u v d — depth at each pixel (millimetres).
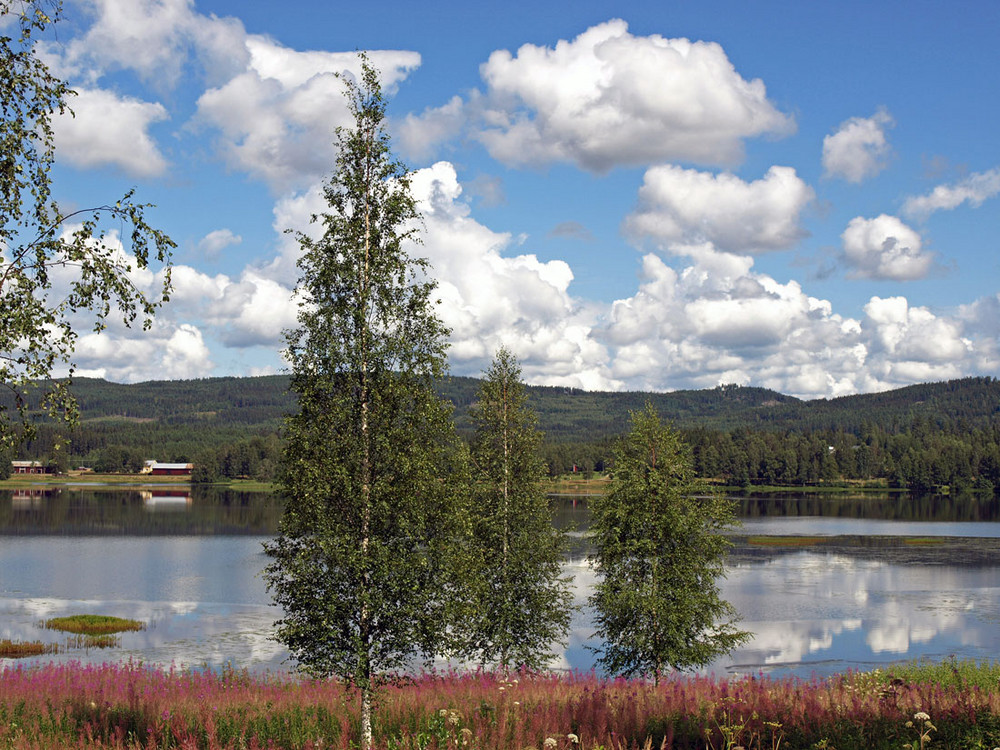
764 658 42156
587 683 22516
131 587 65188
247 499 184625
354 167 17797
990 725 15000
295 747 16672
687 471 31766
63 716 19812
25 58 14164
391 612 16422
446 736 16125
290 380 17266
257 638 46156
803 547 95812
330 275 17047
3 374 13680
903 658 42219
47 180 14367
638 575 30656
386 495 16703
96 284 14547
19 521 122875
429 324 17422
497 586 32406
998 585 67438
